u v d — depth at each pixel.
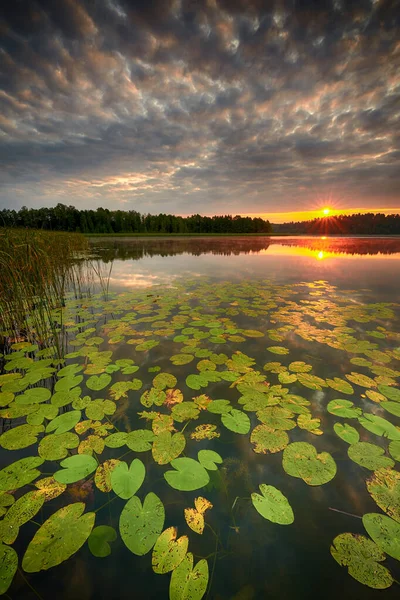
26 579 0.77
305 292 4.21
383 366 1.97
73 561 0.81
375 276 5.59
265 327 2.72
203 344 2.34
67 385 1.71
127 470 1.10
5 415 1.42
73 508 0.96
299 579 0.78
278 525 0.93
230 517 0.95
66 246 6.28
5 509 0.95
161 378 1.80
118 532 0.89
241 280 5.24
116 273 6.17
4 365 2.04
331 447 1.24
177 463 1.14
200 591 0.74
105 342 2.40
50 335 2.60
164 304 3.57
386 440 1.27
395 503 0.99
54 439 1.26
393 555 0.83
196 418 1.42
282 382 1.75
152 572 0.79
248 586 0.76
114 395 1.61
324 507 0.98
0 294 2.89
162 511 0.95
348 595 0.75
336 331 2.61
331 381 1.76
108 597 0.74
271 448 1.23
